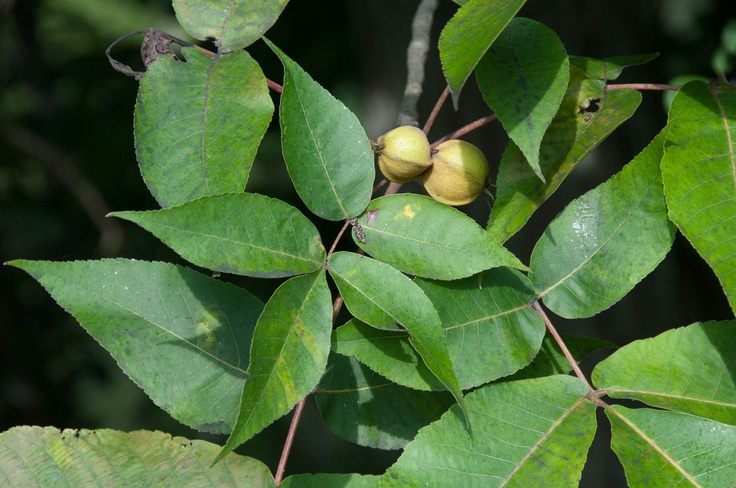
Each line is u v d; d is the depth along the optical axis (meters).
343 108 0.86
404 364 0.86
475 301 0.88
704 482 0.81
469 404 0.84
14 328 2.14
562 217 0.89
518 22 0.89
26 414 2.11
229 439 0.79
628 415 0.83
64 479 0.85
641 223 0.88
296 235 0.84
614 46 1.60
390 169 0.94
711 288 1.66
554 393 0.85
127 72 0.88
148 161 0.86
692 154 0.85
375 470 2.36
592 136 0.90
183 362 0.87
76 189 2.12
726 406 0.84
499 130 1.62
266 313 0.82
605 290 0.88
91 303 0.86
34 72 2.23
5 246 2.19
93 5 2.65
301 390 0.81
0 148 2.16
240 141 0.86
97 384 2.29
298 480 0.85
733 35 1.35
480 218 1.61
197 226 0.82
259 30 0.89
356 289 0.84
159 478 0.85
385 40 1.85
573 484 0.82
